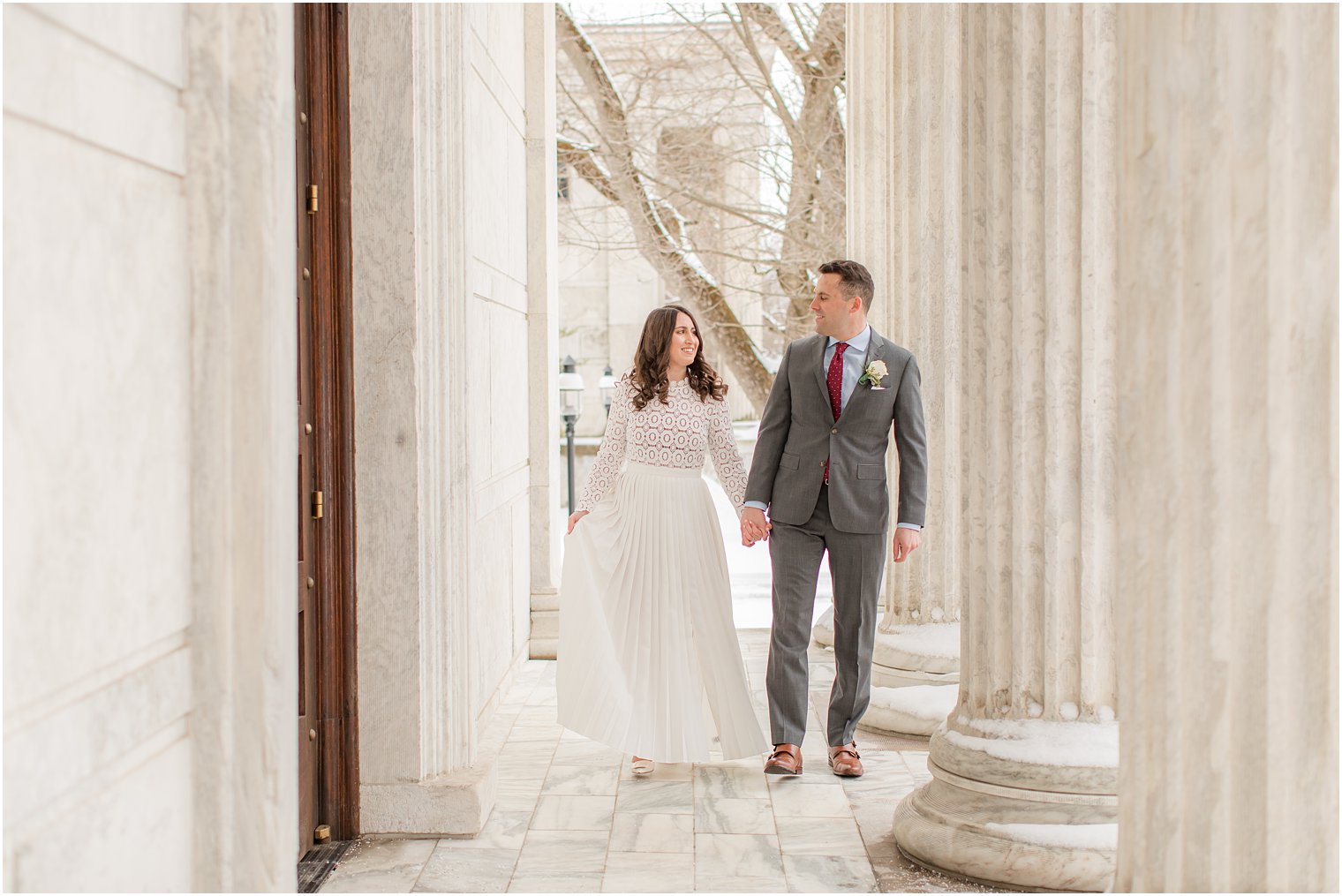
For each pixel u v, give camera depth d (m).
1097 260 3.12
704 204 13.77
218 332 1.60
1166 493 1.75
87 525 1.32
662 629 4.21
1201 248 1.69
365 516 3.53
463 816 3.60
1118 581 1.87
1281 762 1.69
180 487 1.57
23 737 1.20
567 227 15.83
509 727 4.98
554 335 6.75
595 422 24.84
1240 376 1.68
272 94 1.62
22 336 1.19
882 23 6.56
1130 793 1.85
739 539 12.36
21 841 1.20
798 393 4.19
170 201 1.55
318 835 3.53
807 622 4.29
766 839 3.60
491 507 5.01
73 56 1.28
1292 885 1.69
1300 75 1.66
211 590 1.61
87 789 1.33
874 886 3.20
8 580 1.17
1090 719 3.21
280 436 1.65
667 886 3.21
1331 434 1.67
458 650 3.75
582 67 12.95
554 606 6.37
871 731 4.98
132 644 1.43
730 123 14.13
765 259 13.96
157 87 1.50
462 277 3.68
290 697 1.70
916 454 4.15
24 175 1.19
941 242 5.38
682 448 4.27
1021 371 3.20
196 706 1.61
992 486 3.28
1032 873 3.05
